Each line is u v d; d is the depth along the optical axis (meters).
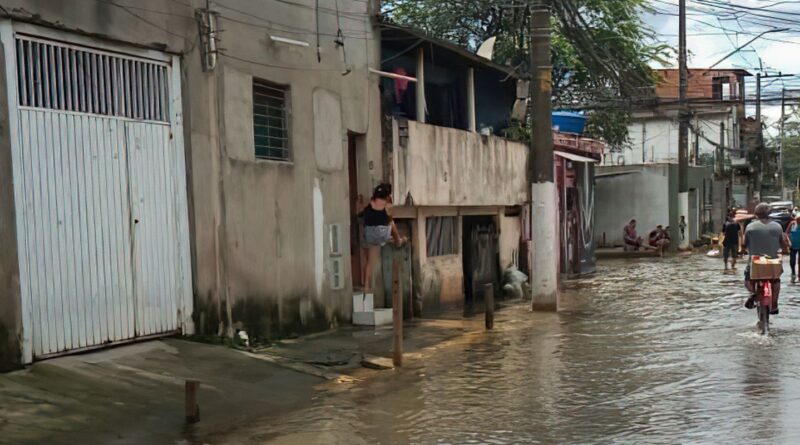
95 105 8.66
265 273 11.05
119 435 6.60
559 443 6.65
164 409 7.45
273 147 11.60
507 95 22.23
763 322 12.12
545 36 15.64
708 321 13.90
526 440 6.77
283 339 11.32
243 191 10.67
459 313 15.99
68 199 8.27
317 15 12.47
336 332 12.38
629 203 37.09
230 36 10.53
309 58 12.27
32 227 7.82
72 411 6.86
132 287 9.06
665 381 8.99
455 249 17.61
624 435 6.81
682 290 19.64
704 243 40.44
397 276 10.23
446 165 16.56
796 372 9.19
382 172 14.31
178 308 9.70
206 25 10.09
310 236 12.10
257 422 7.43
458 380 9.37
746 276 12.73
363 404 8.20
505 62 25.38
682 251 36.09
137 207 9.16
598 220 37.66
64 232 8.20
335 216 12.77
